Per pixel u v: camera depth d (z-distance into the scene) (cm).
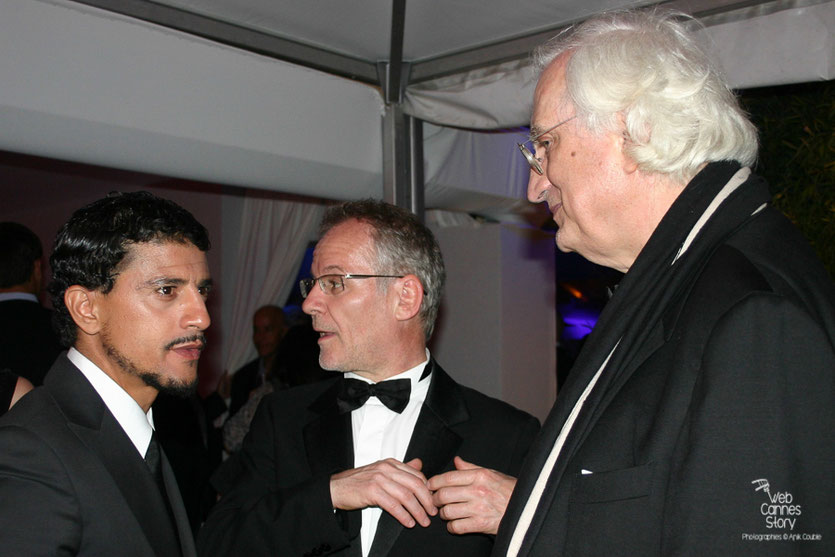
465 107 254
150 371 122
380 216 167
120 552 108
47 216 674
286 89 251
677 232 99
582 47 107
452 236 414
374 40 252
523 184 349
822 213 224
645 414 92
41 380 260
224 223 562
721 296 88
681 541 81
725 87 106
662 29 109
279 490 150
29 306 269
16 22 193
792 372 80
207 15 229
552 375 425
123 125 213
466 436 162
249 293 532
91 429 115
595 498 92
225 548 146
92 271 119
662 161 99
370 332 162
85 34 205
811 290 88
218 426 450
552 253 427
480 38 246
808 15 188
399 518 133
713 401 82
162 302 121
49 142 204
